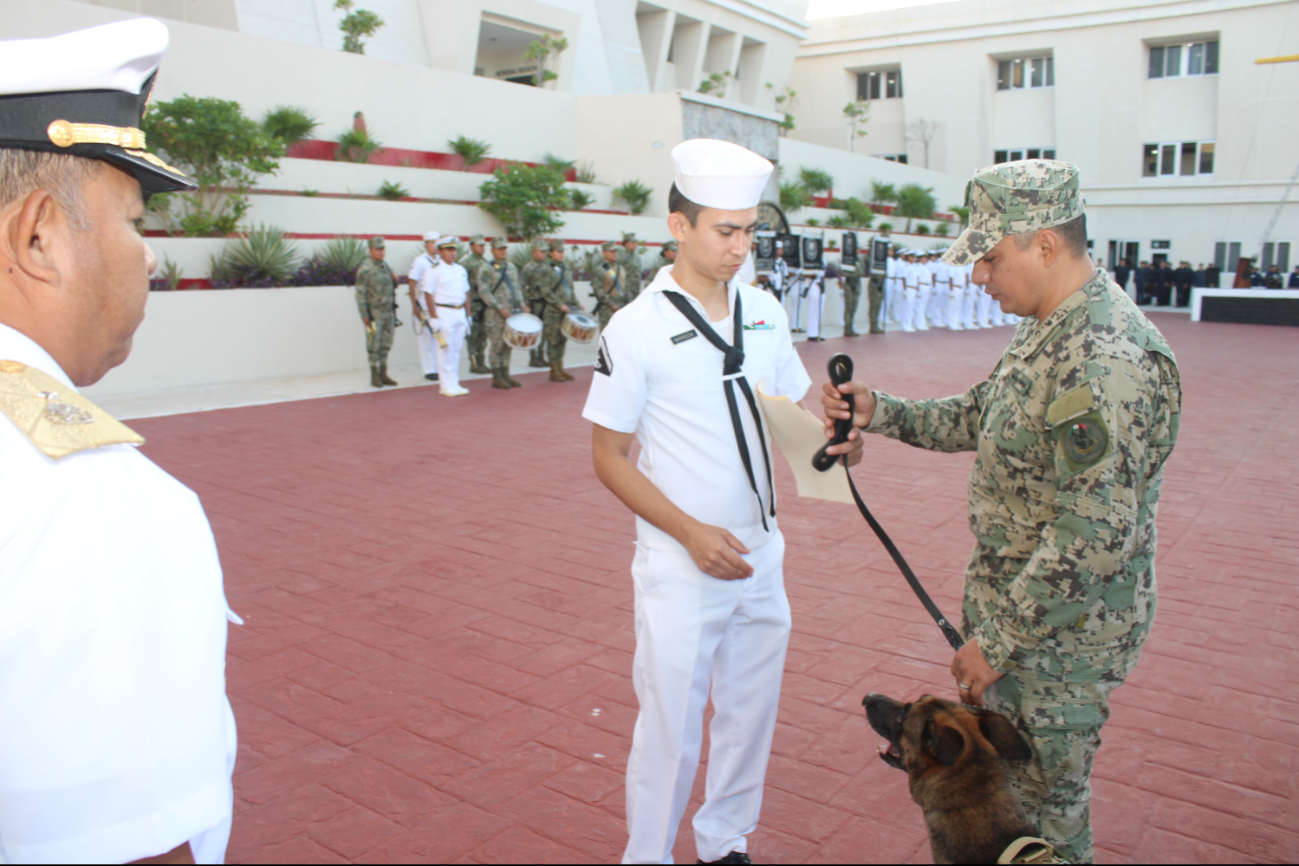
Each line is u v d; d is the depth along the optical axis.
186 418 9.48
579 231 18.39
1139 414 1.73
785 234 19.16
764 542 2.32
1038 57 36.41
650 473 2.24
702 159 2.06
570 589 4.77
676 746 2.20
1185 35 32.62
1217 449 8.29
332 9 20.56
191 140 12.29
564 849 2.68
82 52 0.92
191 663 0.88
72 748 0.80
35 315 0.94
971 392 2.31
